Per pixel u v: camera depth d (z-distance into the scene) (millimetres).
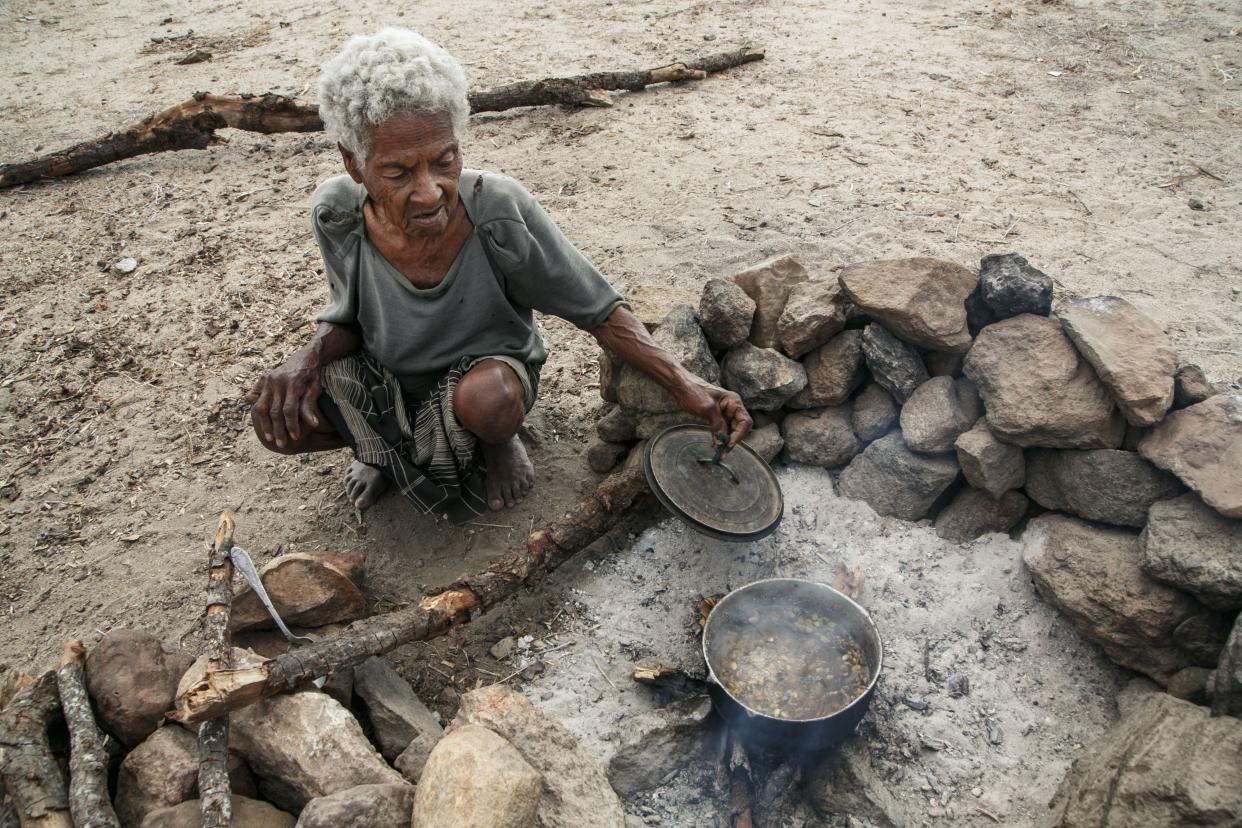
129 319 4324
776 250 4270
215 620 2344
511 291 2826
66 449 3635
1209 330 3605
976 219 4453
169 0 9125
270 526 3215
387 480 3281
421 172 2324
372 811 1983
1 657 2820
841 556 2910
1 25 8570
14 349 4184
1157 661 2488
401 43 2242
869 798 2361
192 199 5309
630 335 2846
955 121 5500
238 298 4398
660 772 2443
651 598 2924
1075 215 4473
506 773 1953
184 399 3832
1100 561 2564
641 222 4629
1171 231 4309
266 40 7734
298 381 2701
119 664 2330
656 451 2742
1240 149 5035
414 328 2752
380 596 2951
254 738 2246
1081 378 2648
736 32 7117
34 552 3189
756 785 2438
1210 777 1943
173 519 3277
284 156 5742
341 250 2680
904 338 2916
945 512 2955
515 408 2826
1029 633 2703
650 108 5902
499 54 6910
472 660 2787
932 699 2592
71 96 6844
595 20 7566
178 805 2092
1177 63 6121
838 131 5438
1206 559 2334
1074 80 5984
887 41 6773
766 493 2789
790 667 2523
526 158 5352
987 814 2365
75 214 5262
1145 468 2564
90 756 2137
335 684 2469
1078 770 2271
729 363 3104
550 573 2943
